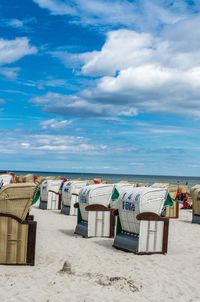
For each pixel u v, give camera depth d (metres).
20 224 9.20
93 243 12.62
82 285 7.93
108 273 9.02
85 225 13.74
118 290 7.76
